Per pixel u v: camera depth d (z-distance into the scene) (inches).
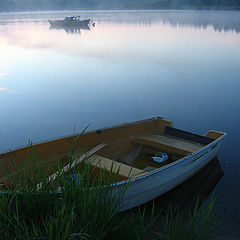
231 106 445.4
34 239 102.5
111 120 403.5
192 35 1534.2
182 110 435.5
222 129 362.6
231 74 647.8
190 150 242.5
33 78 639.1
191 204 211.3
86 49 1119.6
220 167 267.6
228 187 235.6
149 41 1342.3
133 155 264.1
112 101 481.1
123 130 263.7
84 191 117.8
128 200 176.2
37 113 425.7
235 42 1206.3
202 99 483.2
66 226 99.8
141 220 130.0
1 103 470.3
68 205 111.3
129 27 2253.9
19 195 117.4
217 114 414.3
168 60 840.9
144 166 245.9
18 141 336.2
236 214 198.5
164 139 267.7
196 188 232.4
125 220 143.2
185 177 232.1
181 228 144.9
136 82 601.0
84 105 461.4
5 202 112.5
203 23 2442.2
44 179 124.3
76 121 398.3
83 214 110.7
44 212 116.1
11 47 1203.2
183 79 617.9
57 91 537.3
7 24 3058.6
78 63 815.1
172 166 201.9
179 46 1148.5
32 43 1346.0
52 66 774.5
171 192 223.8
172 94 514.3
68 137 227.3
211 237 167.9
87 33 1844.2
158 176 195.8
